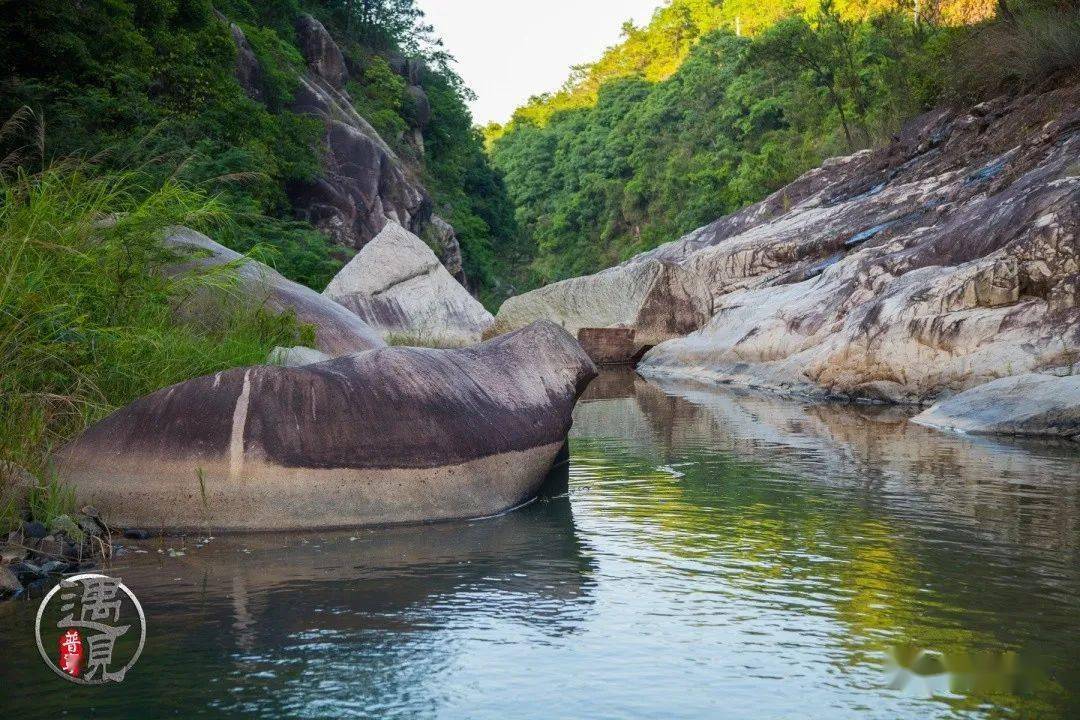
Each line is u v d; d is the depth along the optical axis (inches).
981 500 204.4
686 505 205.0
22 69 665.6
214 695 104.0
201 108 924.0
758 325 545.3
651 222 3147.1
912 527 180.9
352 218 1334.9
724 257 768.3
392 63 2150.6
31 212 228.5
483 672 110.1
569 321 761.6
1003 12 815.7
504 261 2507.4
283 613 131.6
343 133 1434.5
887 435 307.0
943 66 902.4
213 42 1010.7
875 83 1398.9
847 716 98.5
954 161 703.7
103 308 230.1
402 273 786.8
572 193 3796.8
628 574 150.9
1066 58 690.2
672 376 607.5
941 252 458.6
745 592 140.7
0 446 177.0
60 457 181.9
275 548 169.5
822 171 973.2
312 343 320.2
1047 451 265.9
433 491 192.4
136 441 182.1
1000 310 375.6
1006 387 324.2
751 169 2133.4
